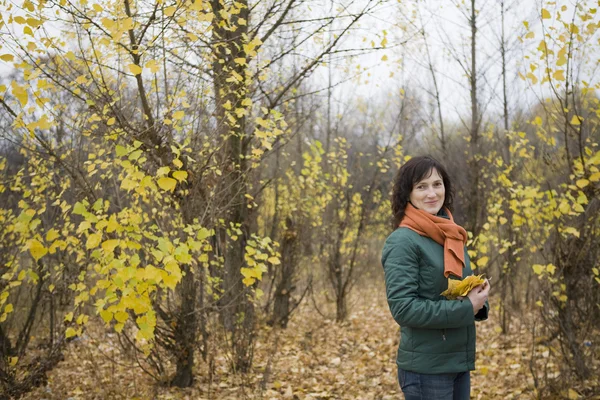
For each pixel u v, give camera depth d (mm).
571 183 3523
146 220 3422
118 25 2479
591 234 3660
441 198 2072
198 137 3498
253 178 5008
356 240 7055
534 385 3730
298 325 6809
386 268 1953
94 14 2883
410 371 1953
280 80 4871
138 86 3020
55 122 2834
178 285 3818
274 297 6352
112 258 2764
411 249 1930
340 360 5281
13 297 4434
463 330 1940
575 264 3629
